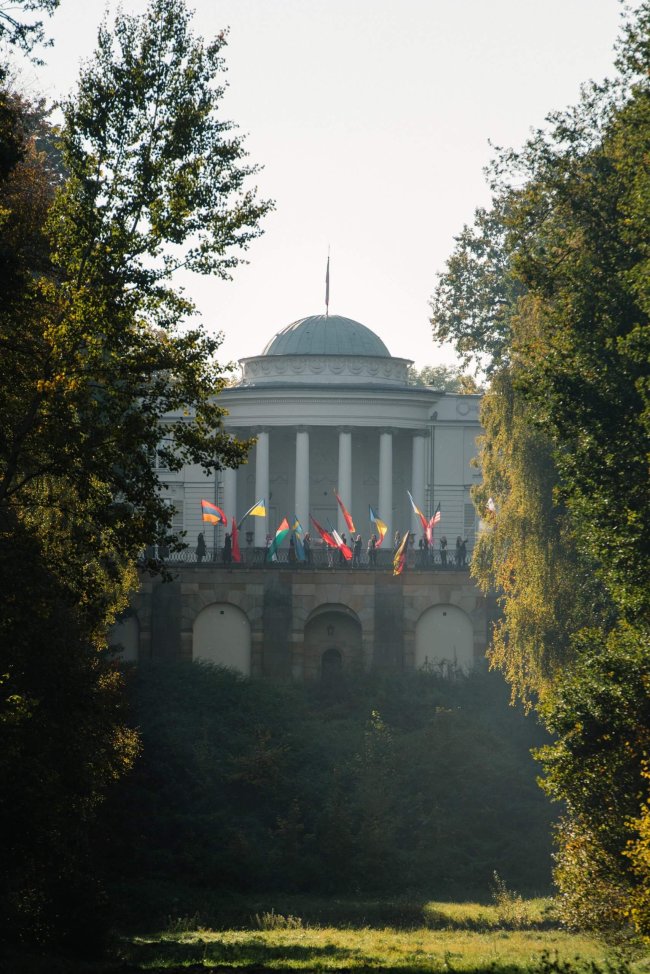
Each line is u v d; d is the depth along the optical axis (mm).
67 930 131875
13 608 114062
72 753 132375
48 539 125000
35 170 147125
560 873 135000
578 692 135625
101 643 177375
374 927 186625
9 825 117938
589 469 142125
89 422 122125
